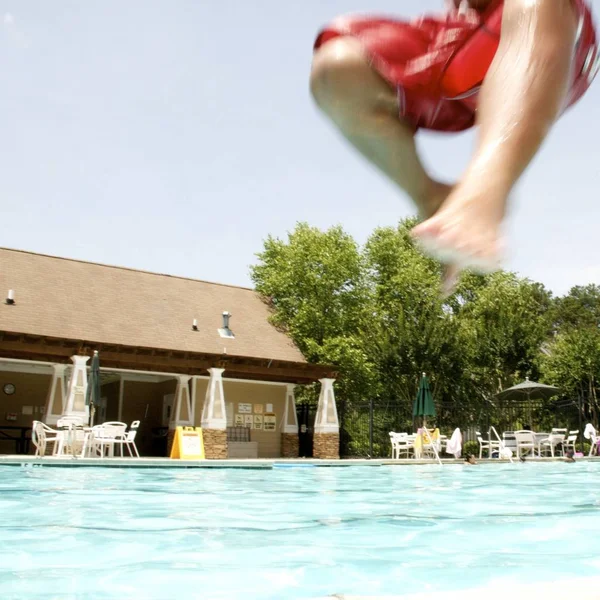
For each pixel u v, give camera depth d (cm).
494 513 685
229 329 2822
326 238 3222
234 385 2775
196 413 2681
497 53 108
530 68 102
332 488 1066
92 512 668
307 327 3016
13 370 2552
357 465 1884
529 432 2358
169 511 684
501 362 3575
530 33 105
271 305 3228
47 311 2422
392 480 1292
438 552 432
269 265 3403
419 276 3428
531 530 549
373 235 3922
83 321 2459
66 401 2172
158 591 312
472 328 3747
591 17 113
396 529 550
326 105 124
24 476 1266
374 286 3647
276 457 2784
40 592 309
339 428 2717
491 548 450
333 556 414
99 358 2127
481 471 1672
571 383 3447
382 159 126
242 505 762
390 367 3241
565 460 2211
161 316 2719
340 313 3166
